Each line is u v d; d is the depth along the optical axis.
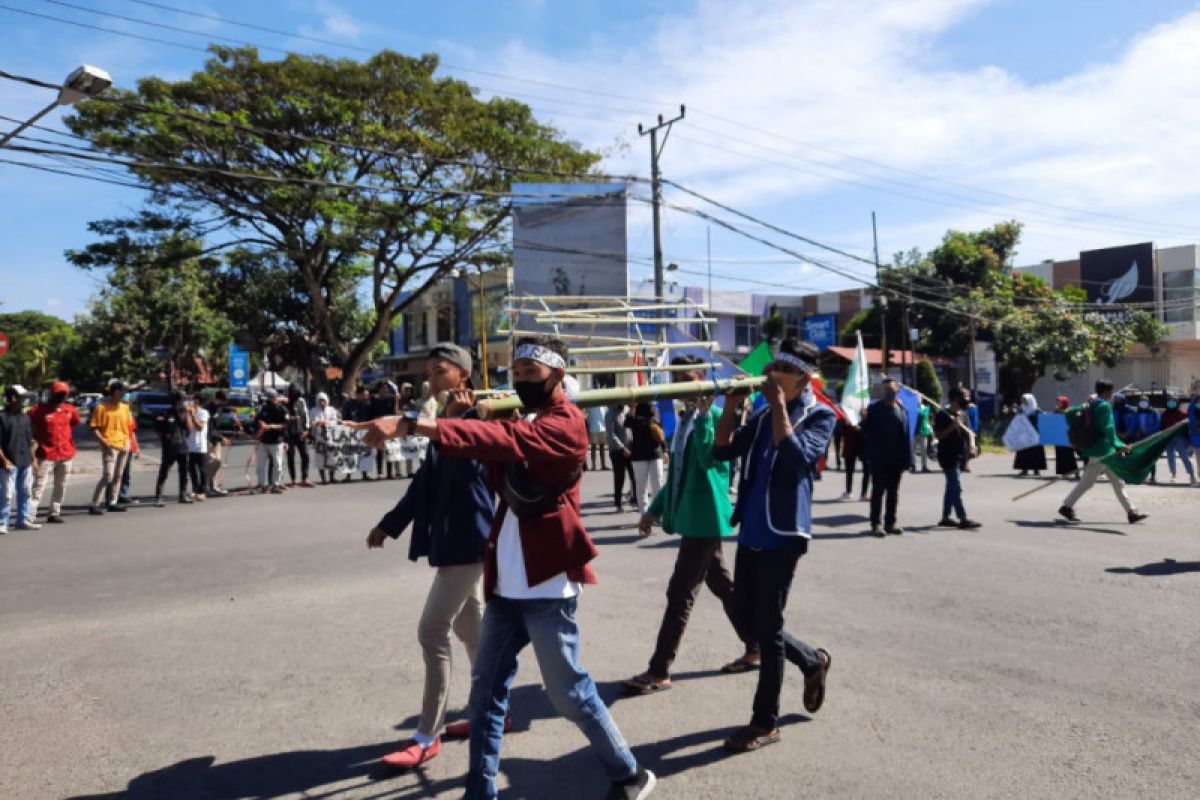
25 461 10.39
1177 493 13.74
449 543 3.64
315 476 17.22
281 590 6.95
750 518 3.91
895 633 5.50
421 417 2.72
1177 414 15.80
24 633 5.73
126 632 5.73
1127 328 35.84
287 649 5.32
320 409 15.79
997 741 3.79
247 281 38.56
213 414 14.06
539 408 3.16
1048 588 6.74
